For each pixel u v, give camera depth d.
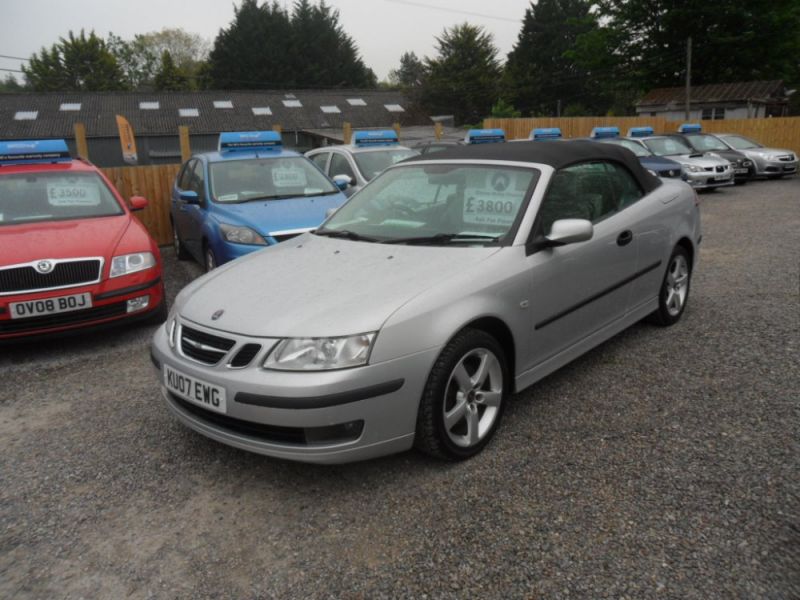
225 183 7.51
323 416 2.80
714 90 37.41
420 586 2.42
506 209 3.70
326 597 2.40
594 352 4.68
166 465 3.42
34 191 6.25
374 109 48.16
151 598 2.45
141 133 37.62
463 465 3.25
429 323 3.00
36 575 2.60
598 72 45.25
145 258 5.57
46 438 3.80
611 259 4.14
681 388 3.99
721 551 2.51
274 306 3.12
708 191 15.73
